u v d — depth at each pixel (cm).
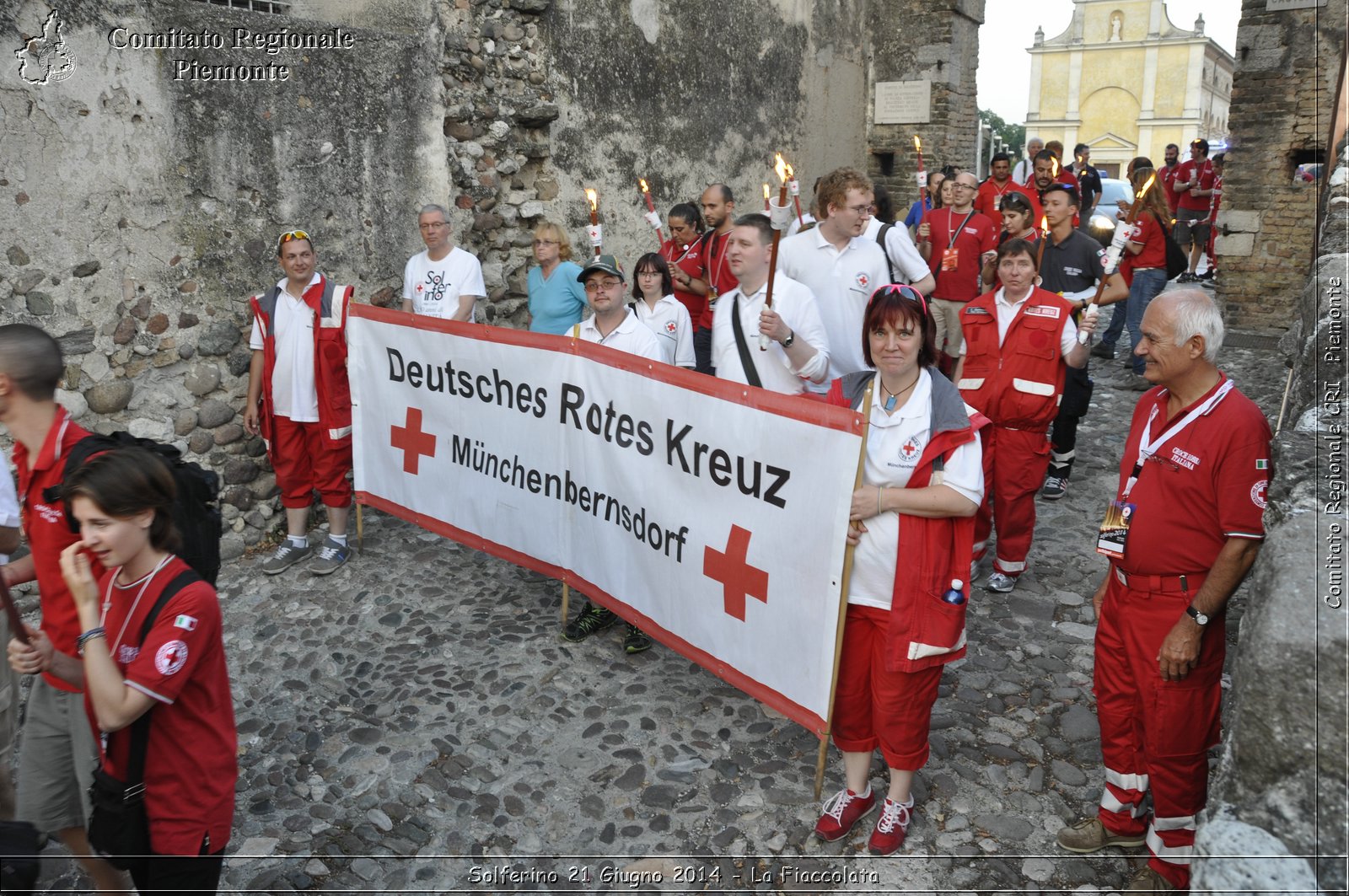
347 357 520
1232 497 254
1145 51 5303
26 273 457
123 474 217
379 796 342
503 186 737
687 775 350
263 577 513
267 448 540
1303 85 892
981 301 465
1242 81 920
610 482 406
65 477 254
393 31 611
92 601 220
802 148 1134
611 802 338
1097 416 772
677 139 912
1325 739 180
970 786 341
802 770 352
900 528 289
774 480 322
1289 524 225
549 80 767
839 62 1195
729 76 975
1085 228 1229
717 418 342
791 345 367
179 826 234
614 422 398
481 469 479
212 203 514
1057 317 445
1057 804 331
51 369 267
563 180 791
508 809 335
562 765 357
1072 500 611
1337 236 341
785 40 1063
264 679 417
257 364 511
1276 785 185
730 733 374
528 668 422
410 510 520
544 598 489
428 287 560
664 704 394
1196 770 275
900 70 1260
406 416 507
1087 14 5400
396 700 399
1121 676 291
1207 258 1365
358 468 536
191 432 525
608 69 821
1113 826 303
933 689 300
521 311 757
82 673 260
